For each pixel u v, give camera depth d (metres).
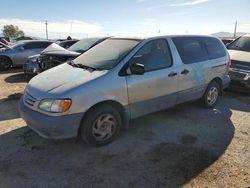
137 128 4.85
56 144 4.16
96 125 3.98
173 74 4.82
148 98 4.51
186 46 5.25
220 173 3.46
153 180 3.29
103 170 3.49
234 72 7.44
